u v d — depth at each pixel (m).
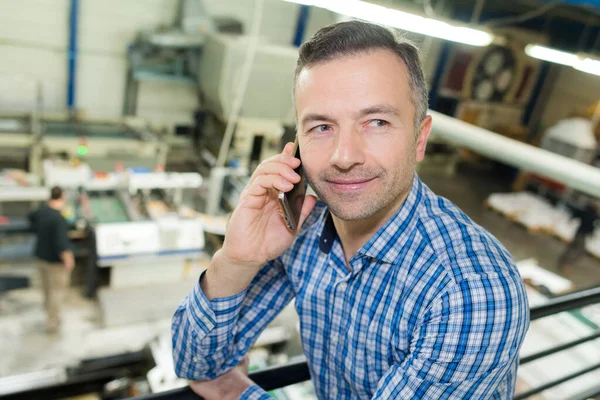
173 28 6.47
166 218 4.11
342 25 0.73
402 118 0.72
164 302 4.03
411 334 0.77
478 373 0.69
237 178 4.41
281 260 0.96
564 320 2.96
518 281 0.71
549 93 9.88
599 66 3.67
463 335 0.68
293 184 0.78
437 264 0.74
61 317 3.91
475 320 0.68
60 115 5.09
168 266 4.21
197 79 5.88
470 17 8.66
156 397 0.81
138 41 6.22
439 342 0.70
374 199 0.74
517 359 0.84
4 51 6.03
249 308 0.96
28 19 6.01
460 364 0.68
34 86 6.28
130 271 4.08
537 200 7.93
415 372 0.71
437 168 8.91
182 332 0.88
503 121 9.96
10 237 4.30
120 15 6.46
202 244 4.18
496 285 0.68
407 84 0.72
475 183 9.16
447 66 9.06
